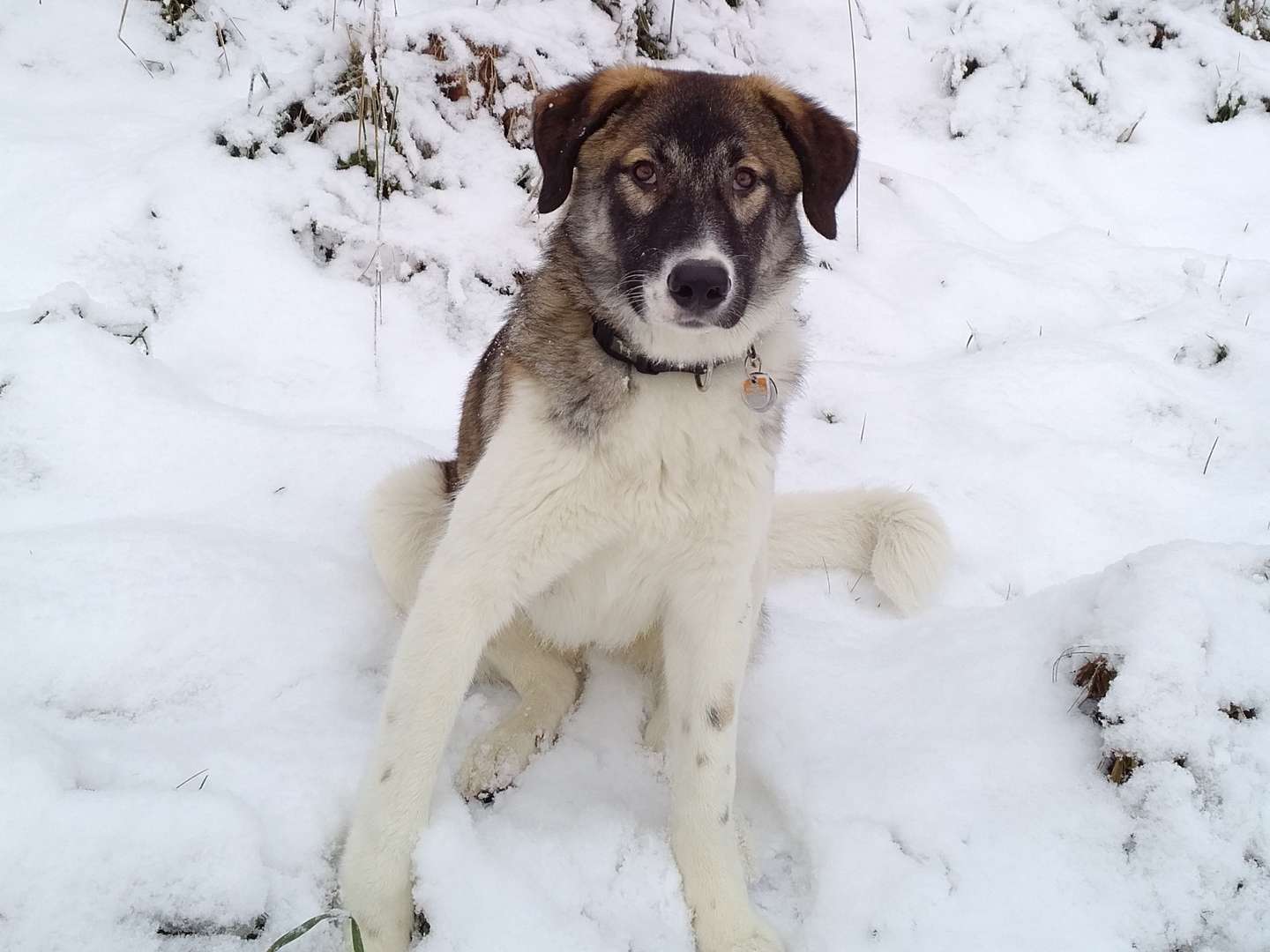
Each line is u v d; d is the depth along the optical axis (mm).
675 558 790
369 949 660
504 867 698
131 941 615
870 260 1642
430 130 1464
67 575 865
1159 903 699
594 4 1712
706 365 757
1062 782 773
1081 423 1293
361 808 693
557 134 804
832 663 944
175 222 1300
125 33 1641
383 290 1336
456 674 714
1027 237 1764
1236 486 1180
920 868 728
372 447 1109
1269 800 716
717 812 732
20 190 1344
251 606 880
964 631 940
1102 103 1937
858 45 2041
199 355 1222
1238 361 1389
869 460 1245
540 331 780
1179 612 777
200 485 1037
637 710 915
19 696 786
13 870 613
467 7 1546
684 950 708
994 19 1984
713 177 772
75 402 1060
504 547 734
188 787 694
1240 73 1959
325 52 1480
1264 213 1786
